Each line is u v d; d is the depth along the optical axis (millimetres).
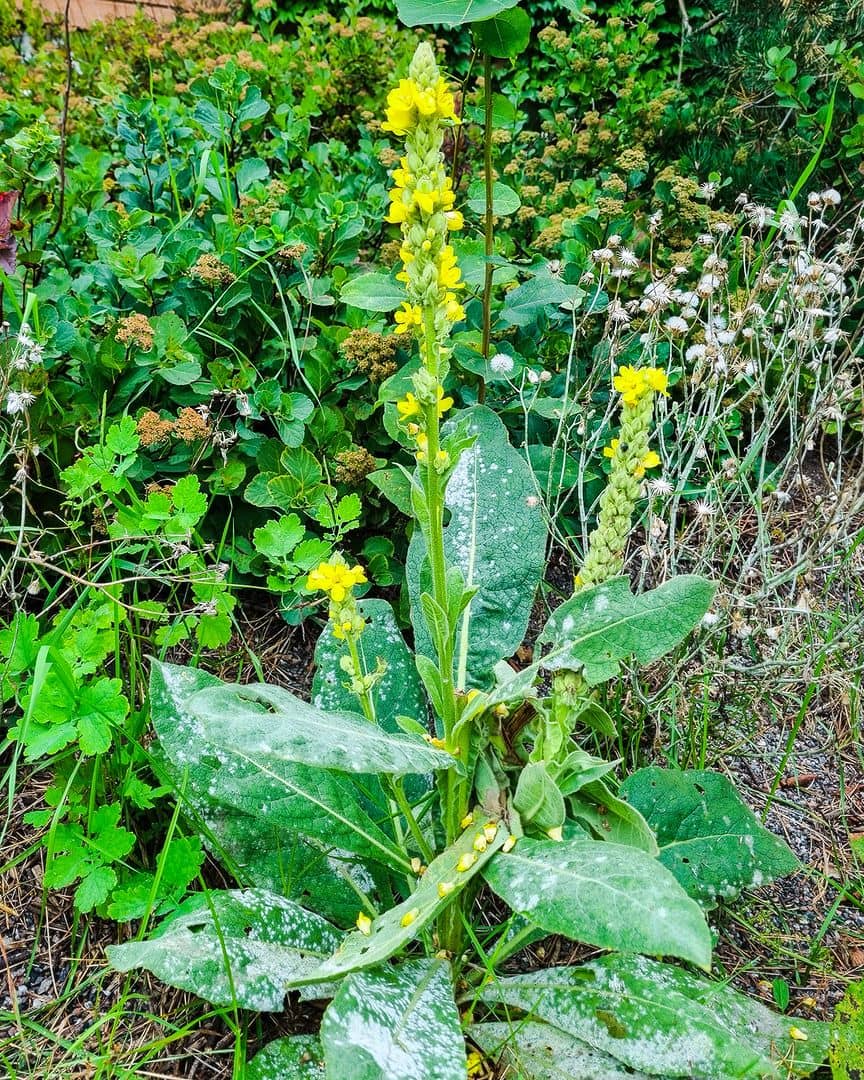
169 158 3484
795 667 2383
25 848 2129
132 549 2268
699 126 4258
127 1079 1717
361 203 3557
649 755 2404
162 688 1979
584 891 1376
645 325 3066
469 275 2561
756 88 4148
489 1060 1704
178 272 2848
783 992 1890
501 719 1915
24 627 1983
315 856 1969
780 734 2580
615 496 1532
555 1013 1690
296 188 3613
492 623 2123
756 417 3385
